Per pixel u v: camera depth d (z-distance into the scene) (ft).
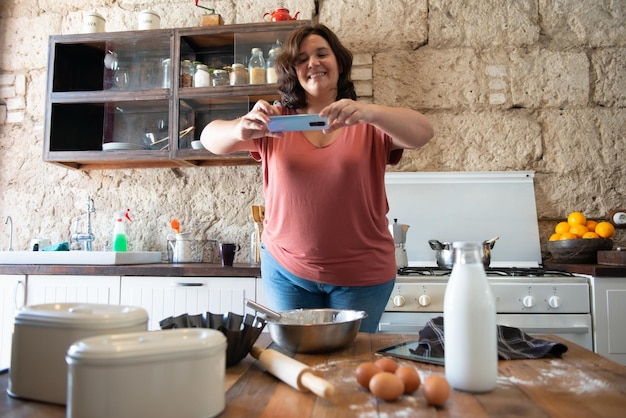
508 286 6.09
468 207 8.09
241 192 8.48
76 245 8.54
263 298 6.61
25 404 2.13
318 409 2.02
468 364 2.21
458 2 8.44
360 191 4.33
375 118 3.83
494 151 8.20
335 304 4.43
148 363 1.80
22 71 8.96
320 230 4.33
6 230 8.73
